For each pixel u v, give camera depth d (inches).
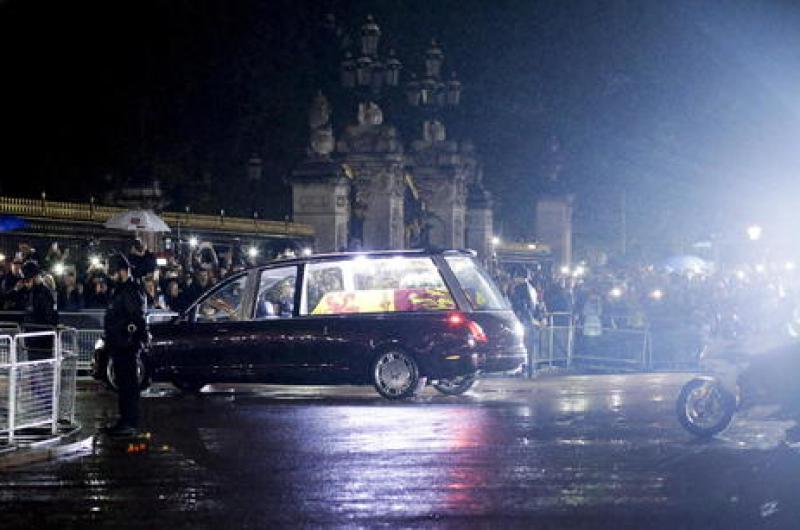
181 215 2997.0
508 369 1635.1
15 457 1078.4
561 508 856.3
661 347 2539.4
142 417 1417.3
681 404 1222.9
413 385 1608.0
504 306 1673.2
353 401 1605.6
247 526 802.8
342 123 4899.1
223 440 1214.9
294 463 1062.4
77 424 1291.8
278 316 1665.8
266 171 4982.8
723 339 3575.3
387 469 1024.2
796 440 1151.0
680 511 845.8
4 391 1137.4
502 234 5502.0
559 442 1182.9
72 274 2228.1
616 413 1446.9
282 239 3255.4
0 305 1945.1
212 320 1681.8
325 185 3277.6
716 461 1063.6
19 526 807.7
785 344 1177.4
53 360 1205.7
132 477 999.6
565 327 2539.4
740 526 799.1
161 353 1681.8
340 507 864.3
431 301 1625.2
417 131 4288.9
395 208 3535.9
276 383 1654.8
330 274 1654.8
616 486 940.6
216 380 1670.8
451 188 3973.9
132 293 1246.3
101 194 4945.9
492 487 936.9
